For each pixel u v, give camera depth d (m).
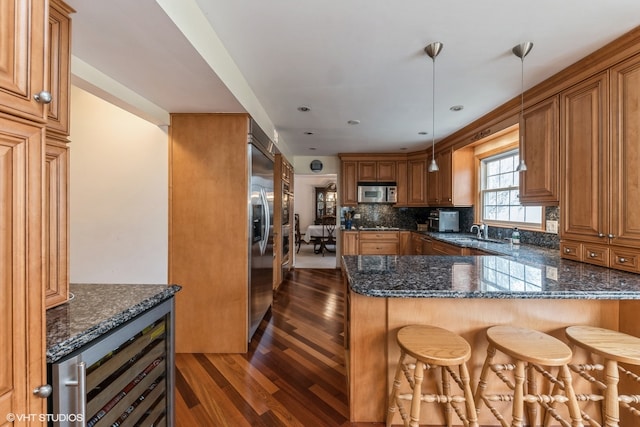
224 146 2.44
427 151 5.00
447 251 3.63
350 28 1.65
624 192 1.68
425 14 1.53
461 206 4.49
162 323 1.25
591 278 1.55
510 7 1.47
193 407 1.76
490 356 1.45
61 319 0.92
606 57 1.78
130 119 2.47
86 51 1.48
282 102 2.80
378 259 2.13
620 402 1.33
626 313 1.52
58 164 1.05
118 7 1.14
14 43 0.65
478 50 1.87
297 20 1.58
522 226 3.32
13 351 0.65
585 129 1.93
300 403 1.80
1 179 0.63
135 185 2.46
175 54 1.51
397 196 5.29
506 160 3.69
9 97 0.64
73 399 0.78
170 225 2.46
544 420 1.55
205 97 2.09
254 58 1.99
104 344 0.90
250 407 1.76
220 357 2.36
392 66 2.08
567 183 2.07
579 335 1.40
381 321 1.64
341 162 5.49
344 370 2.16
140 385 1.10
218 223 2.45
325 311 3.38
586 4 1.45
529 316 1.59
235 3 1.45
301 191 10.74
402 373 1.50
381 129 3.75
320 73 2.21
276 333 2.80
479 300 1.59
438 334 1.43
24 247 0.67
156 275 2.46
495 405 1.62
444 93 2.57
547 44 1.78
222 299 2.45
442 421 1.63
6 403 0.63
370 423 1.63
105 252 2.48
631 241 1.64
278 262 4.36
